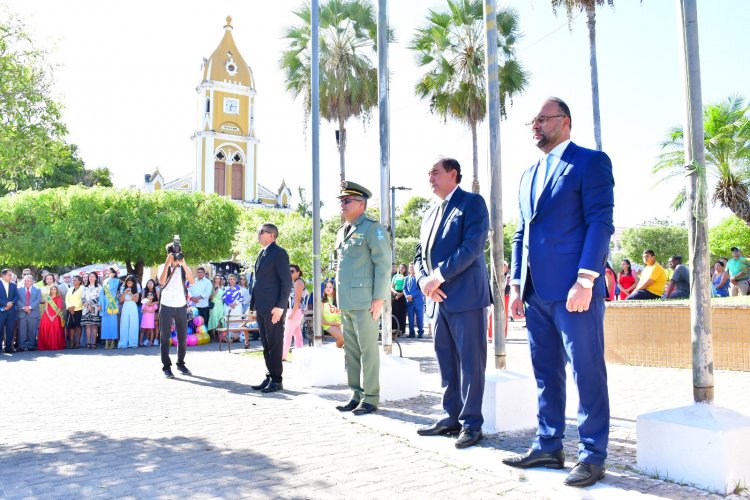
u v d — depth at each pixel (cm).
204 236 2522
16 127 642
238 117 5719
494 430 474
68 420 549
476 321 447
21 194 2441
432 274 449
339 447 447
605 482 346
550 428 377
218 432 497
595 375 349
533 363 387
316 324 754
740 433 332
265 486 357
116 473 385
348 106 2031
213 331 1625
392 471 386
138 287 1478
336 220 3781
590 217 349
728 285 1477
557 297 358
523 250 390
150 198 2506
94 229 2333
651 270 1051
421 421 521
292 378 812
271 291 714
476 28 2061
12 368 986
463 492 344
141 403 635
